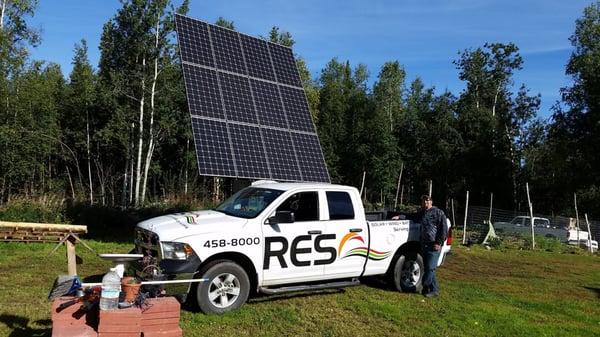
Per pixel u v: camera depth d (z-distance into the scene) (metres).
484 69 47.09
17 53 27.78
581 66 38.62
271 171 11.85
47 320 6.50
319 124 52.44
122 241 13.66
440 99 48.47
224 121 11.89
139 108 36.09
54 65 44.12
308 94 49.19
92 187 39.31
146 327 5.50
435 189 47.00
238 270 7.34
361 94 59.00
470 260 15.13
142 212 16.70
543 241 21.77
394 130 52.38
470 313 8.36
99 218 15.20
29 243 12.25
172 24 34.12
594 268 15.84
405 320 7.71
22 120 32.72
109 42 34.75
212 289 7.23
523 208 44.16
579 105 38.59
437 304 8.81
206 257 7.07
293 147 12.97
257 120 12.70
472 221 31.44
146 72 34.84
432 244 9.19
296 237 7.97
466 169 44.16
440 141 44.81
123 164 43.38
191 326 6.58
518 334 7.45
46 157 37.62
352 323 7.39
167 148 41.88
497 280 11.93
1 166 30.77
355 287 9.59
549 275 13.41
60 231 12.64
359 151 47.94
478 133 44.38
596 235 27.53
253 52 14.30
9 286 8.12
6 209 14.46
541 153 43.09
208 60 12.78
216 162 10.99
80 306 5.43
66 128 41.97
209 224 7.39
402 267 9.48
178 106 36.88
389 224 9.20
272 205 7.96
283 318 7.30
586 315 8.98
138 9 33.75
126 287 5.53
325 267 8.29
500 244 20.06
